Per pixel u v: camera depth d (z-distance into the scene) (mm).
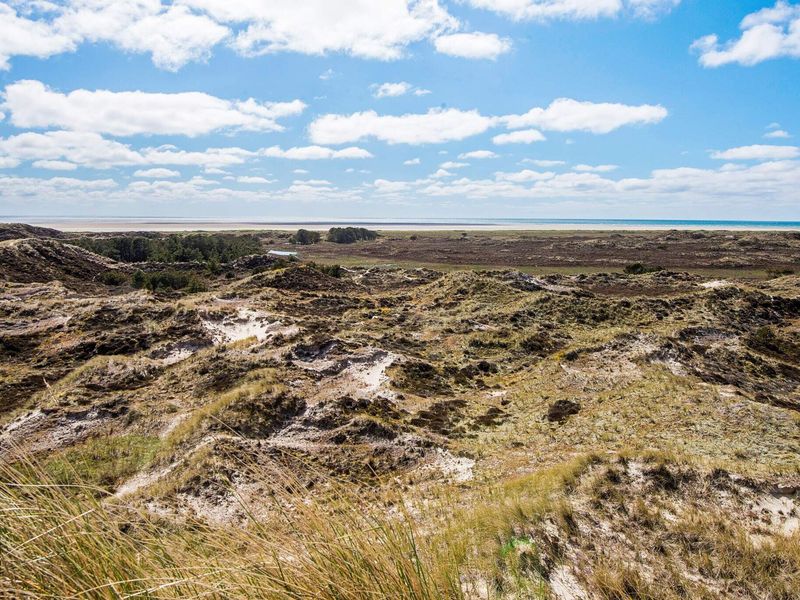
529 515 7465
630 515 7770
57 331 28547
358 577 2859
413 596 2885
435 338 30359
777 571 6262
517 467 13289
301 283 46438
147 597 2553
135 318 30234
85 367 22094
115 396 19141
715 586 6090
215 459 12773
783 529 7531
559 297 37031
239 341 26328
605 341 26297
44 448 15180
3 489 2740
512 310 34906
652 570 6309
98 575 2535
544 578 5727
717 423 14781
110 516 2996
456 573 3576
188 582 2559
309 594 2695
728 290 38781
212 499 11031
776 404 19156
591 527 7352
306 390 19734
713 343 28953
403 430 16172
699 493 8633
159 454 14633
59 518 2666
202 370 21891
